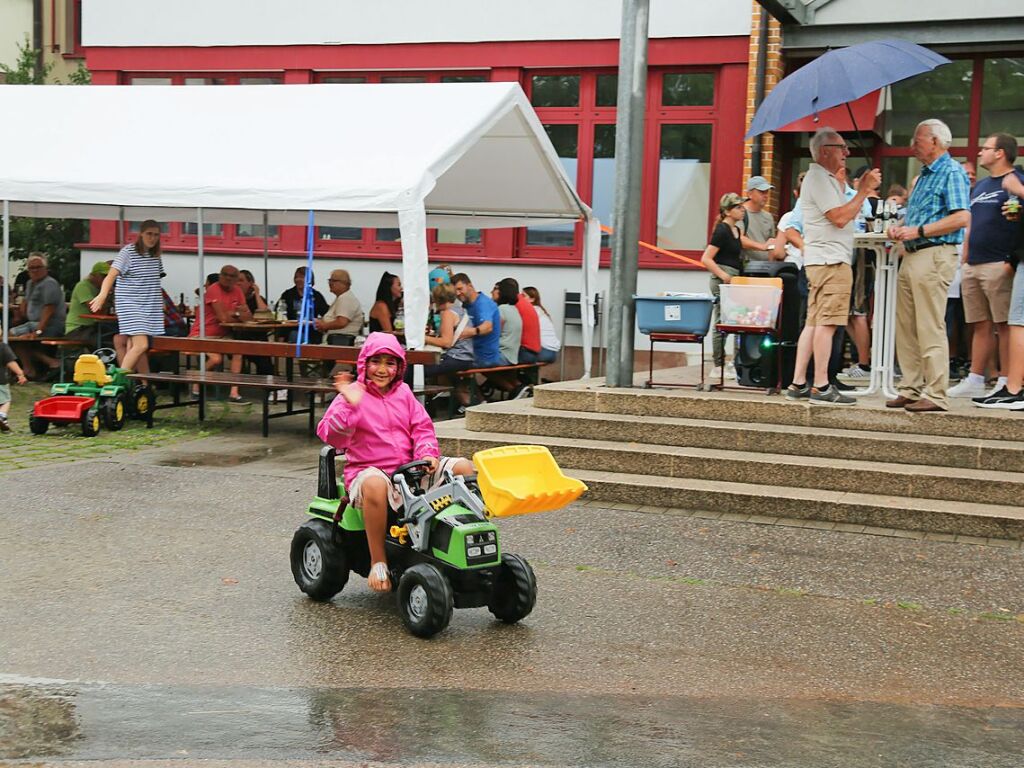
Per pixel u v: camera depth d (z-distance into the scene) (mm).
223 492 8805
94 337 14891
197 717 4594
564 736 4438
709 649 5531
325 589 6105
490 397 14141
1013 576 6664
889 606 6184
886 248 9195
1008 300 9070
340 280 14594
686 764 4191
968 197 8094
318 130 12383
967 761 4266
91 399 11445
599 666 5277
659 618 5980
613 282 10008
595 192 15867
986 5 13250
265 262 15844
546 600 6266
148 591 6348
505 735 4438
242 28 17078
